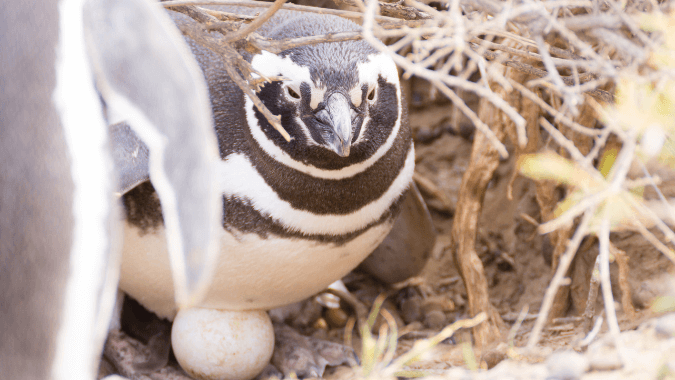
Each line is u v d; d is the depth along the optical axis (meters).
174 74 1.51
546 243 3.88
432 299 4.07
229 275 2.87
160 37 1.55
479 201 3.61
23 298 1.64
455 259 3.75
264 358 3.18
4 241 1.66
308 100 2.48
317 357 3.49
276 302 3.19
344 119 2.40
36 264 1.63
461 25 1.83
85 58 1.62
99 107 1.63
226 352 3.06
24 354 1.64
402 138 2.95
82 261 1.59
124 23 1.57
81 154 1.61
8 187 1.65
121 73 1.54
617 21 1.96
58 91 1.63
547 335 3.30
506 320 3.78
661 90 2.14
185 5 2.24
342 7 3.58
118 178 2.40
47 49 1.67
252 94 2.15
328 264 3.01
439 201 4.95
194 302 1.57
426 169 5.30
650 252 3.30
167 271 2.95
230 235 2.73
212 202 1.49
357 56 2.50
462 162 5.30
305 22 2.64
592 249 3.44
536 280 4.02
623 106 2.12
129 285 3.19
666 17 2.09
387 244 3.90
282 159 2.62
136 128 1.51
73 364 1.59
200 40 2.19
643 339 2.32
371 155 2.70
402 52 4.36
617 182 2.00
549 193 3.53
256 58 2.57
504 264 4.30
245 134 2.65
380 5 2.51
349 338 3.67
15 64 1.70
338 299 4.08
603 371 2.15
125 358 3.28
